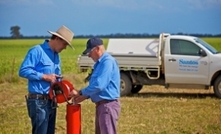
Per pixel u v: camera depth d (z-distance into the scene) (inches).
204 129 470.3
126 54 706.8
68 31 310.7
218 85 684.1
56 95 310.8
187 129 468.1
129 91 717.3
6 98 719.7
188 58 690.2
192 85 697.6
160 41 703.7
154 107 609.0
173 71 697.6
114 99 312.2
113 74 311.1
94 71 309.4
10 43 3713.1
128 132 455.8
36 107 308.8
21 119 525.0
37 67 309.3
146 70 700.7
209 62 682.8
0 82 965.2
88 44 309.6
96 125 320.5
